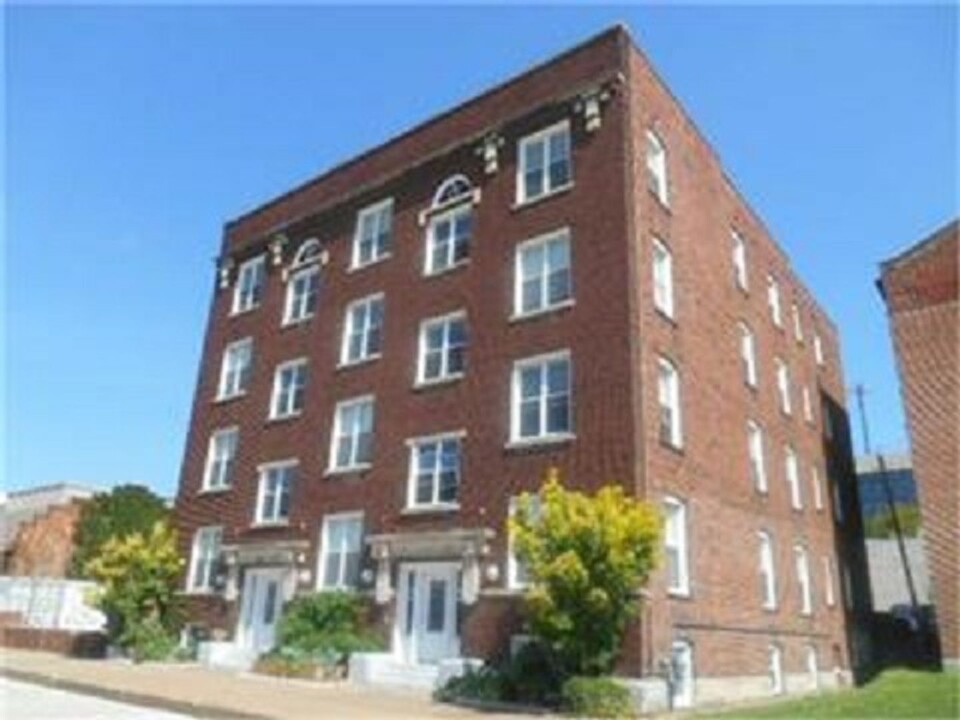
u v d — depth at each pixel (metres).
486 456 24.84
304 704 18.03
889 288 31.14
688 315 26.56
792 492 33.69
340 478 29.08
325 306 32.91
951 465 28.41
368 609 26.12
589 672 19.11
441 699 20.33
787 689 28.05
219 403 35.91
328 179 35.25
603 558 18.48
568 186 26.05
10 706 17.42
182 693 18.94
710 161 31.03
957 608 27.23
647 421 22.48
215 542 33.34
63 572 53.75
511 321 25.83
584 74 27.03
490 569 23.39
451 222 29.44
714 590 24.45
